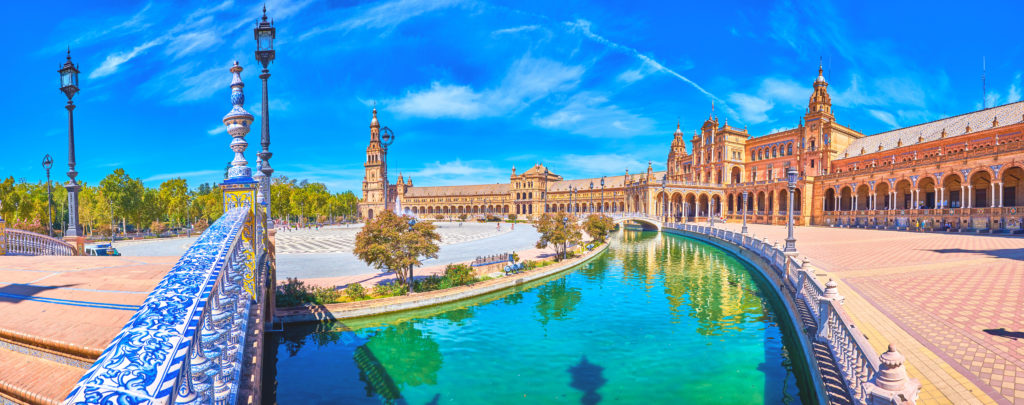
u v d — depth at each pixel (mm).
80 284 8234
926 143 66000
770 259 26781
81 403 1622
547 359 14719
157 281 8586
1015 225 45312
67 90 16750
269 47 13391
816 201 76312
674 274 30531
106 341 5199
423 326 18172
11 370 4930
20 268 10258
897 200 67312
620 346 15875
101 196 56125
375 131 154250
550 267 29484
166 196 75188
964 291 15164
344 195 141750
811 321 13070
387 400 11875
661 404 11430
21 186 61781
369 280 23109
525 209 144125
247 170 9055
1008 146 47812
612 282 27625
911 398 6180
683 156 115500
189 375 2574
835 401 8289
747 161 102062
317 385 12766
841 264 23312
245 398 5652
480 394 12258
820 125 84938
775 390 12055
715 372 13383
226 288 4371
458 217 133125
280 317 16641
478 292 22812
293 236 60656
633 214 83875
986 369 8453
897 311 12805
